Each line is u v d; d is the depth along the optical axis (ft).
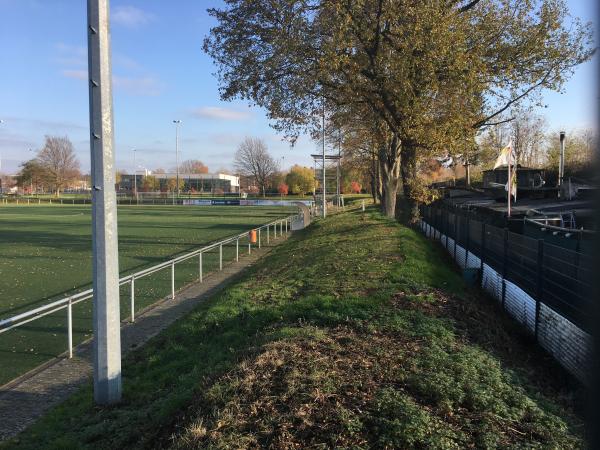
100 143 17.53
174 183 411.54
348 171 224.33
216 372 16.24
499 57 57.93
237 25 58.95
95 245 17.83
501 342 22.90
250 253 67.05
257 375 14.55
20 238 90.22
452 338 19.35
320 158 137.39
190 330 26.17
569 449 11.75
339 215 120.16
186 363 21.74
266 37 58.44
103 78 17.38
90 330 30.55
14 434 16.65
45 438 15.87
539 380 19.26
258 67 58.54
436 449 10.89
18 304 38.19
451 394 13.38
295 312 24.79
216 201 278.87
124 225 120.06
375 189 187.42
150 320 31.73
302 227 99.81
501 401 13.41
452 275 38.65
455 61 50.14
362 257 41.47
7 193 377.50
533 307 26.21
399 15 52.21
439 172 228.84
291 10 52.75
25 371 23.39
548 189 91.15
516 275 30.04
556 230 32.96
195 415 13.32
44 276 50.55
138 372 21.95
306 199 295.48
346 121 79.30
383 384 14.01
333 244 55.16
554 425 12.69
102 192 17.70
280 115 69.21
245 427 12.03
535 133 178.91
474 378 14.66
